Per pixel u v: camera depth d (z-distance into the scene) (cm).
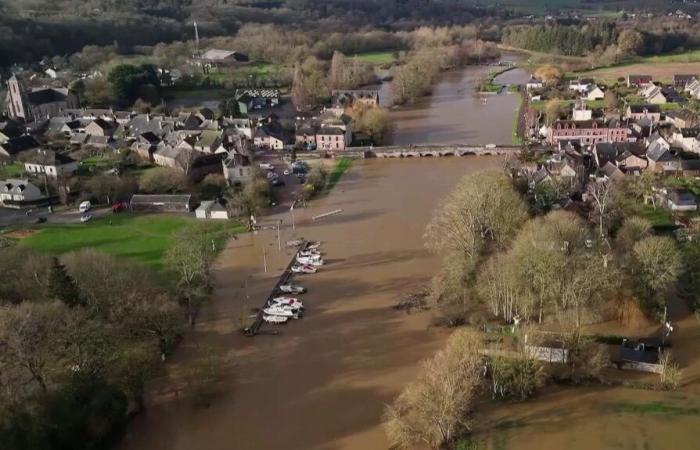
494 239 16500
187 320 15338
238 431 11644
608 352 12850
